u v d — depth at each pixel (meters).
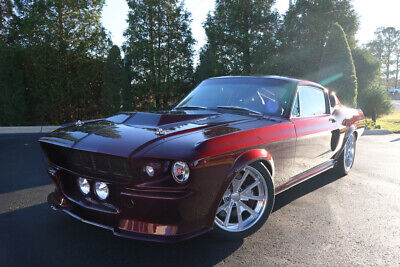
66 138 2.38
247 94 3.22
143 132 2.24
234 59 14.70
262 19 15.18
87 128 2.54
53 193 2.70
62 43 12.21
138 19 13.75
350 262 2.17
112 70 12.61
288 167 2.97
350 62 12.24
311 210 3.19
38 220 2.82
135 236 1.98
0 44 11.87
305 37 16.84
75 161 2.30
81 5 13.26
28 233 2.54
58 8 12.89
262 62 15.14
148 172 1.93
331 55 12.45
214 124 2.47
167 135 2.14
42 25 12.31
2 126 11.55
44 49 12.09
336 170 4.55
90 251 2.25
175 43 14.27
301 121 3.15
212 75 14.31
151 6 13.53
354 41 17.80
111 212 2.08
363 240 2.51
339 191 3.86
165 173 1.93
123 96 13.22
